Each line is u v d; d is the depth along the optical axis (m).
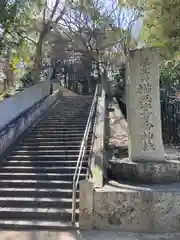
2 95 12.56
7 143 9.16
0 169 7.71
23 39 12.37
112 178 6.88
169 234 5.34
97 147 8.03
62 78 30.02
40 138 9.83
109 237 5.14
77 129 10.52
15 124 9.86
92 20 18.20
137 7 9.99
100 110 12.00
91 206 5.56
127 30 15.39
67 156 8.20
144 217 5.50
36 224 5.58
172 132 14.15
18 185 7.00
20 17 10.62
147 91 6.95
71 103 15.19
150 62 6.98
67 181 7.01
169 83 14.55
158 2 8.38
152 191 5.61
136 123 7.01
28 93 12.21
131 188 5.88
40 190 6.65
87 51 19.80
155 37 8.85
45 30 16.34
